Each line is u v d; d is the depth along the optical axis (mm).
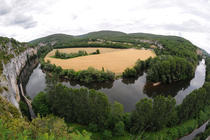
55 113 38031
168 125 34188
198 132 35750
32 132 12680
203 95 36656
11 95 34875
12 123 14914
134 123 31297
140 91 62969
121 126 30891
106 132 31016
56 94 35344
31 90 64188
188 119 37125
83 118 34062
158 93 61344
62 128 18688
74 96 33156
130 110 47344
